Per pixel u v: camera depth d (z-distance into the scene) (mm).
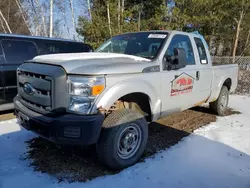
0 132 4371
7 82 5379
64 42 6430
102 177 2957
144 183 2855
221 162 3395
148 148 3793
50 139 2764
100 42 14969
